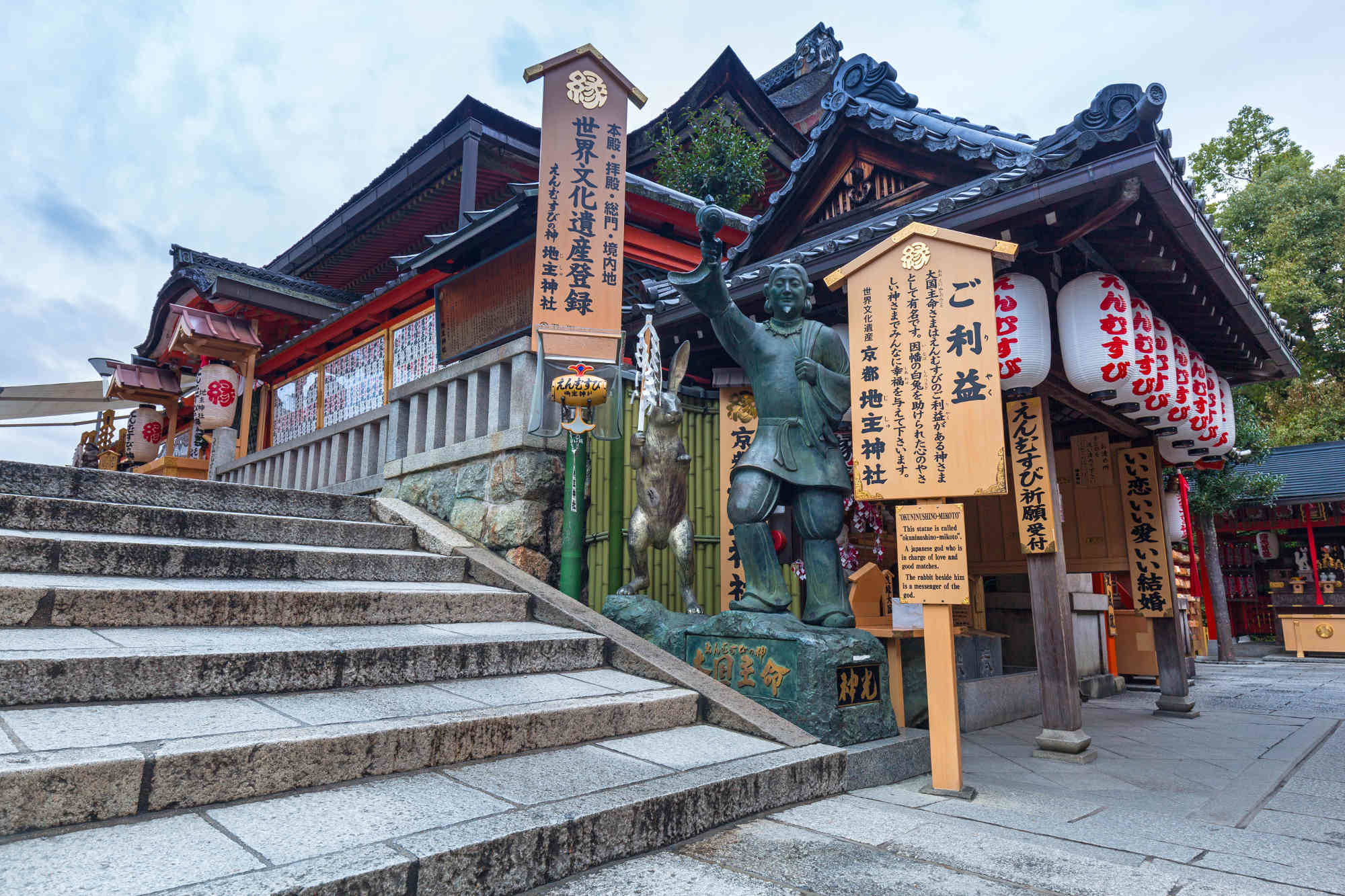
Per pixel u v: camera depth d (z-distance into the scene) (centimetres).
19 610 348
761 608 506
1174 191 425
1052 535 550
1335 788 445
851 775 418
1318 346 2489
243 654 347
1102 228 476
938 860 298
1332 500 1731
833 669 447
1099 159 414
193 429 1597
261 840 241
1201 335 664
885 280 471
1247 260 2534
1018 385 513
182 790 262
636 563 582
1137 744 597
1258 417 2505
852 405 470
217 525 536
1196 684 1091
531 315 872
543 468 648
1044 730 539
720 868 285
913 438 447
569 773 332
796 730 430
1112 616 1055
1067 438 884
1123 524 837
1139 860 307
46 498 472
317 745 294
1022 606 891
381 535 638
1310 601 1770
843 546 743
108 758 250
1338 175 2486
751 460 515
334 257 1742
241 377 1430
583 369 576
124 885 204
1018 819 364
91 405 2042
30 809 233
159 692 322
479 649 436
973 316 441
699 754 381
